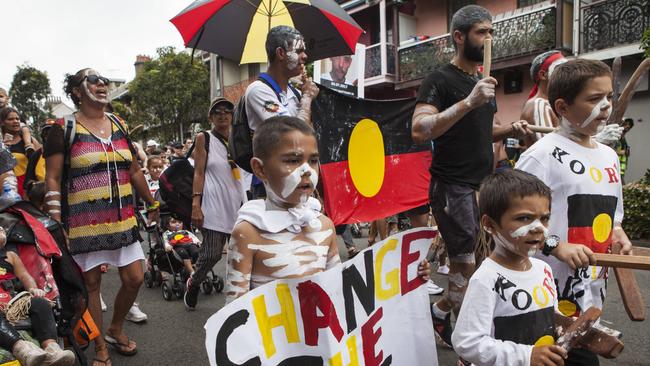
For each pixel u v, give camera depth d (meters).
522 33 14.15
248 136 3.50
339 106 4.27
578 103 2.49
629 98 3.16
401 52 17.25
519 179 2.02
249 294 1.82
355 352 2.04
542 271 2.19
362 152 4.38
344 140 4.26
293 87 3.93
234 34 4.95
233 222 4.86
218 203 4.80
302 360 1.92
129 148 4.12
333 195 4.14
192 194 4.91
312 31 4.94
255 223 2.09
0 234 3.27
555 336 2.14
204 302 5.65
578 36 13.07
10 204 3.48
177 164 5.08
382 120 4.54
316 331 1.93
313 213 2.20
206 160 4.80
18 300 3.04
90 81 3.79
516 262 2.12
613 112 3.20
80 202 3.77
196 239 6.21
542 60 4.19
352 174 4.30
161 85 23.59
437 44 16.25
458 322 2.07
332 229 2.30
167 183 5.06
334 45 4.96
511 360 1.88
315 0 4.53
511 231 2.01
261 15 4.93
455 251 3.54
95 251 3.79
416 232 2.30
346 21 4.72
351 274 2.07
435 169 3.60
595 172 2.56
